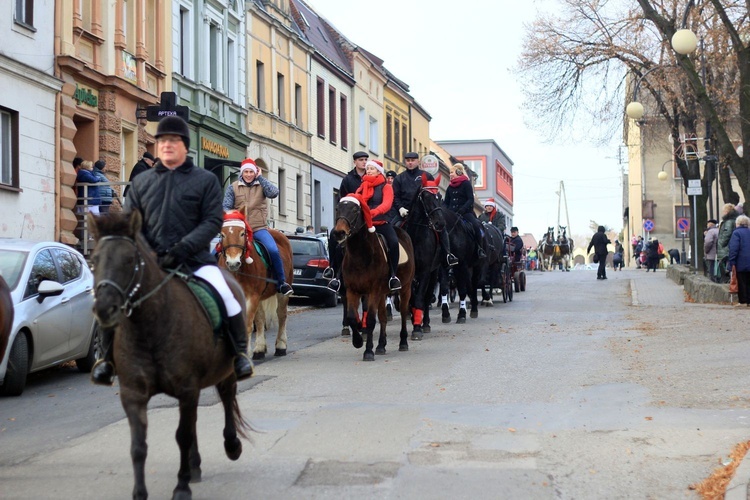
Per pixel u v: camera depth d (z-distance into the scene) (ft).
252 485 23.38
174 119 22.77
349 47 171.94
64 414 33.73
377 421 30.55
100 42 80.64
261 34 126.41
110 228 19.93
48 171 73.15
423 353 48.03
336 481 23.62
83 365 44.57
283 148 132.98
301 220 141.79
